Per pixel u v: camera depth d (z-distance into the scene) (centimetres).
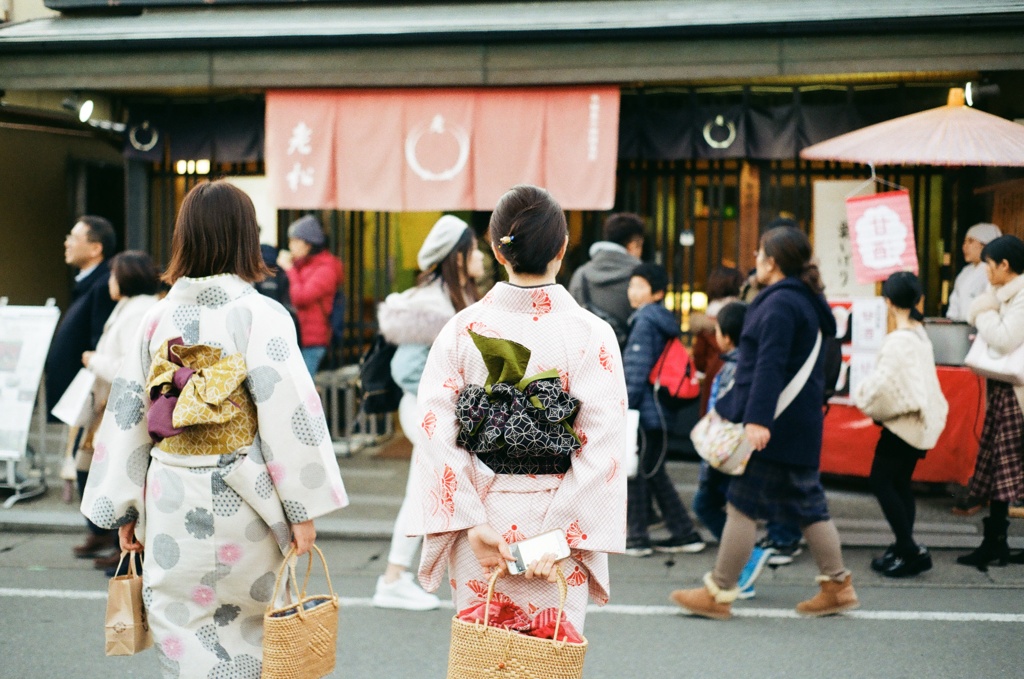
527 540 230
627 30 698
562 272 862
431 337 457
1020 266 537
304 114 780
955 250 788
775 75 695
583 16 725
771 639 439
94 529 560
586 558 241
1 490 703
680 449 831
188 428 262
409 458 848
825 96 800
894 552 538
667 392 574
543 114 747
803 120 756
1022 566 553
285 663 254
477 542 234
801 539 600
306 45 750
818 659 414
